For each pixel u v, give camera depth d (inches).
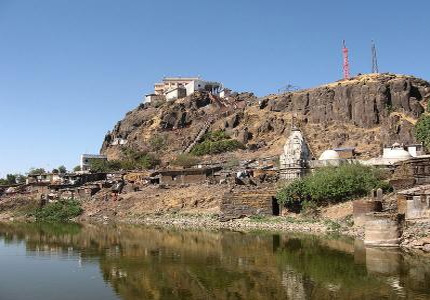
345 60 7578.7
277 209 3695.9
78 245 2751.0
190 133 7834.6
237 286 1638.8
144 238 2987.2
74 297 1576.0
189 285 1674.5
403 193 2364.7
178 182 5088.6
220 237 2935.5
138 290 1632.6
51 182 6476.4
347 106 6752.0
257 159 5782.5
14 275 1915.6
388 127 6008.9
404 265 1846.7
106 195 5201.8
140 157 7509.8
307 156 4244.6
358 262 1931.6
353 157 4746.6
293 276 1749.5
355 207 2866.6
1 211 5664.4
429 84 6904.5
